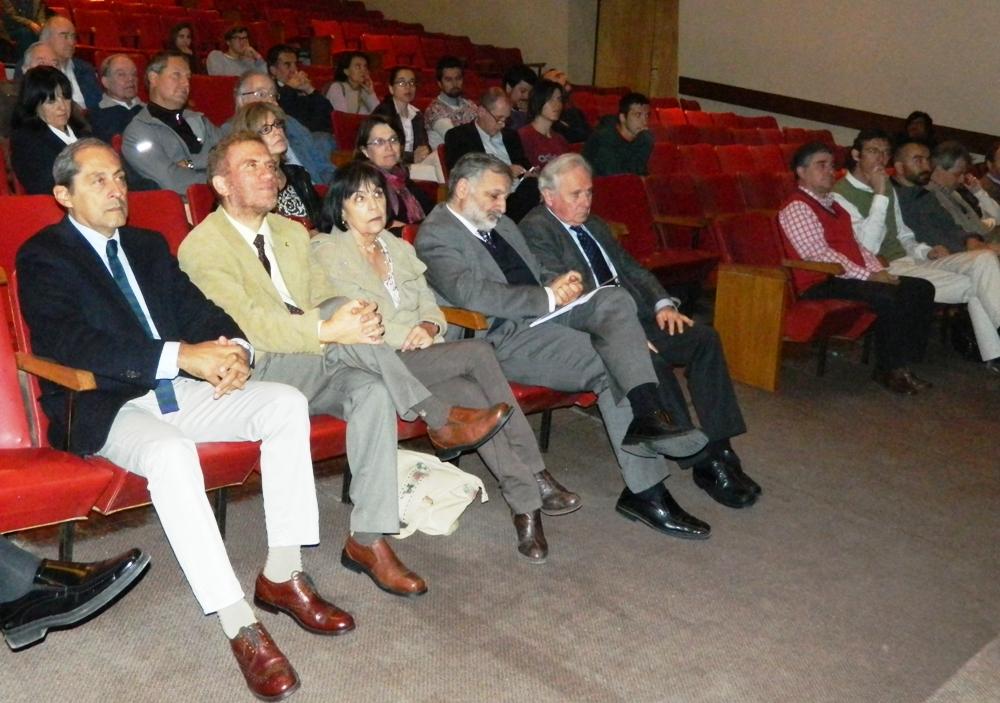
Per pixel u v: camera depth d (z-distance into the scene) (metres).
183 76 3.94
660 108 8.28
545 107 5.31
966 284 4.46
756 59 9.62
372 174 2.62
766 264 4.35
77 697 1.85
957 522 2.97
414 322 2.70
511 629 2.19
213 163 2.39
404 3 11.77
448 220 2.88
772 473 3.23
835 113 9.16
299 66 7.16
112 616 2.13
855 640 2.28
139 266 2.27
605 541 2.67
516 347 2.83
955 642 2.31
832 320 4.03
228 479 2.22
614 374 2.69
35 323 2.08
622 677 2.04
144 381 2.07
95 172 2.11
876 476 3.27
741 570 2.57
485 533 2.66
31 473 1.87
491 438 2.51
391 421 2.25
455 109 5.91
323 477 2.94
